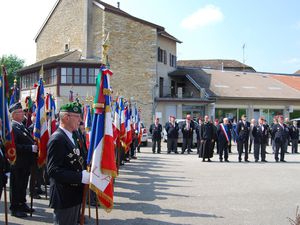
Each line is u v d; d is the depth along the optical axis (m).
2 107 6.59
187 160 18.77
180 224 7.38
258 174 14.02
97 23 37.19
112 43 36.56
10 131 6.64
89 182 4.82
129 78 36.84
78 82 35.28
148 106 37.03
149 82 37.16
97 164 5.44
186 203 9.18
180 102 38.31
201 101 38.62
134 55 36.97
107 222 7.48
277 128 18.83
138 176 13.40
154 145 22.84
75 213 4.93
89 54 37.16
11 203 7.86
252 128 18.66
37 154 8.11
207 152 18.19
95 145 5.55
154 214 8.12
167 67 42.44
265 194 10.30
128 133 14.64
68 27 40.59
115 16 36.78
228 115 41.03
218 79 44.22
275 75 52.25
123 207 8.76
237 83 44.41
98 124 5.63
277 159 18.78
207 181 12.38
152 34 37.25
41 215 7.90
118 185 11.59
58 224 4.81
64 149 4.79
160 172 14.41
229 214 8.15
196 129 24.23
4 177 6.26
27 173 7.98
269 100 42.84
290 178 13.12
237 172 14.51
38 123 8.02
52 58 39.44
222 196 9.99
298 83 49.66
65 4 41.00
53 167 4.69
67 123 4.95
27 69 41.28
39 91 8.11
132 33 37.00
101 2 38.91
